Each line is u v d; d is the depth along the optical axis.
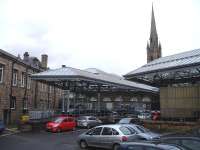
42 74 39.84
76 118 41.94
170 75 33.50
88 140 20.66
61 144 23.62
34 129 36.22
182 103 31.81
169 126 29.89
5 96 38.81
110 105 71.19
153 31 125.81
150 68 31.53
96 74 49.97
